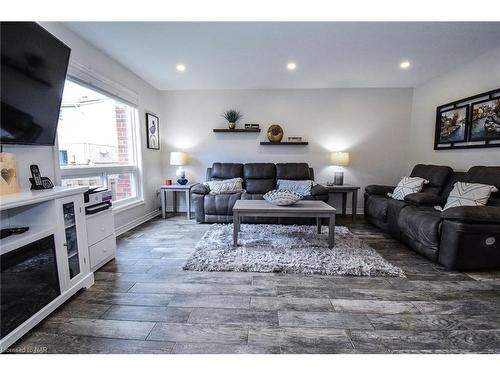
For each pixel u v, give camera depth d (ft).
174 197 15.60
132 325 4.94
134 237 10.46
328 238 9.38
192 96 15.11
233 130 14.75
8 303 4.53
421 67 11.21
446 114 11.68
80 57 8.34
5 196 4.85
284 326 4.92
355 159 15.03
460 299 5.88
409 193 10.80
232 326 4.92
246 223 12.39
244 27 7.68
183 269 7.39
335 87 14.53
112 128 11.54
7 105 5.04
